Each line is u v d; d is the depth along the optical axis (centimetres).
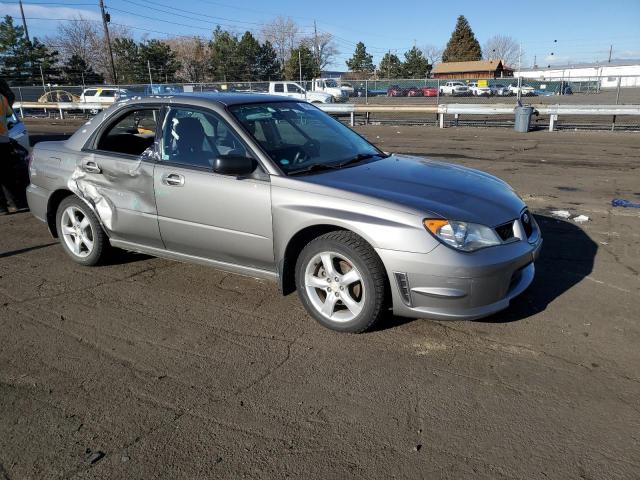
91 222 493
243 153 403
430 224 337
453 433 273
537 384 312
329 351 354
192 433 277
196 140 427
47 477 249
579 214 677
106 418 290
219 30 7575
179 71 7606
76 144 502
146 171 442
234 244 409
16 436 277
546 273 479
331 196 364
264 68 7181
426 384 315
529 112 1662
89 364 344
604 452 257
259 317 406
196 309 422
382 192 363
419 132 1773
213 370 335
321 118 489
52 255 559
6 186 738
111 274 499
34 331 390
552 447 261
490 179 430
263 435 275
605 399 297
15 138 832
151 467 254
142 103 467
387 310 375
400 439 269
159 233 448
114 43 6581
